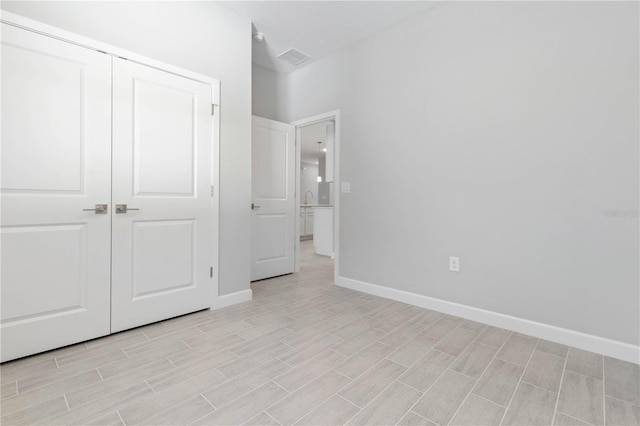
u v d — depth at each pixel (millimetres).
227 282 2650
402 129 2748
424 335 2064
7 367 1614
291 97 3816
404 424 1220
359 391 1435
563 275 1953
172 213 2293
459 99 2387
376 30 2883
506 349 1867
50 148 1772
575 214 1907
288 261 3852
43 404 1317
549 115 1985
